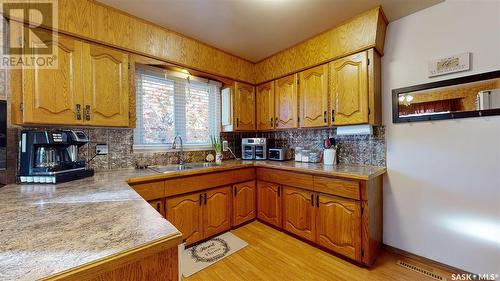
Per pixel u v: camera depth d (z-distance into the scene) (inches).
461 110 65.5
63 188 50.0
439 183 69.9
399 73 78.3
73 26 63.2
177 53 88.0
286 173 91.9
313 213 81.7
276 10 73.0
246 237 90.0
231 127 114.0
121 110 73.0
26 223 28.5
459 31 65.8
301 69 98.1
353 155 92.5
